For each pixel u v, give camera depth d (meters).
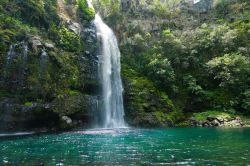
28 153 15.20
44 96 27.97
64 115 28.89
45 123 28.25
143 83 38.09
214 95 39.06
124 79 38.66
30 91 27.27
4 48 26.59
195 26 49.88
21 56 27.48
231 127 32.38
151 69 39.38
